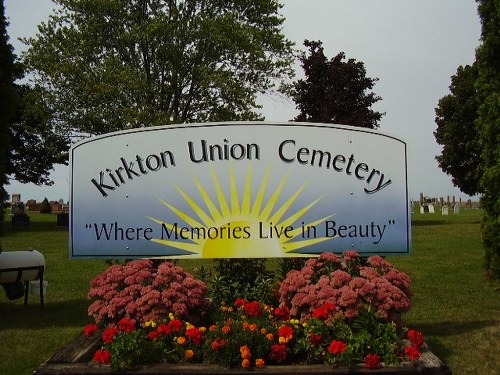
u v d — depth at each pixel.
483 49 7.32
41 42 27.97
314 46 31.58
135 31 27.27
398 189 6.35
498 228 7.11
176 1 28.94
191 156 6.40
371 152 6.36
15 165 34.12
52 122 27.88
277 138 6.36
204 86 27.16
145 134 6.44
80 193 6.46
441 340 6.48
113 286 5.55
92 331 5.16
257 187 6.35
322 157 6.36
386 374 4.52
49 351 6.32
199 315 5.77
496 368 5.59
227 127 6.39
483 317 7.68
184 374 4.55
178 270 5.63
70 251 6.42
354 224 6.33
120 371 4.58
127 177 6.44
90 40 27.75
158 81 28.80
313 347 4.79
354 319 5.07
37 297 9.66
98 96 26.72
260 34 28.53
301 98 30.86
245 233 6.34
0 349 6.41
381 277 5.49
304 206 6.34
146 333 5.20
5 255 8.09
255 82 29.12
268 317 5.53
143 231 6.39
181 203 6.38
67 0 27.55
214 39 26.98
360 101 30.70
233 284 6.54
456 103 29.58
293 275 5.50
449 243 17.89
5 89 8.12
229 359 4.68
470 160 29.81
